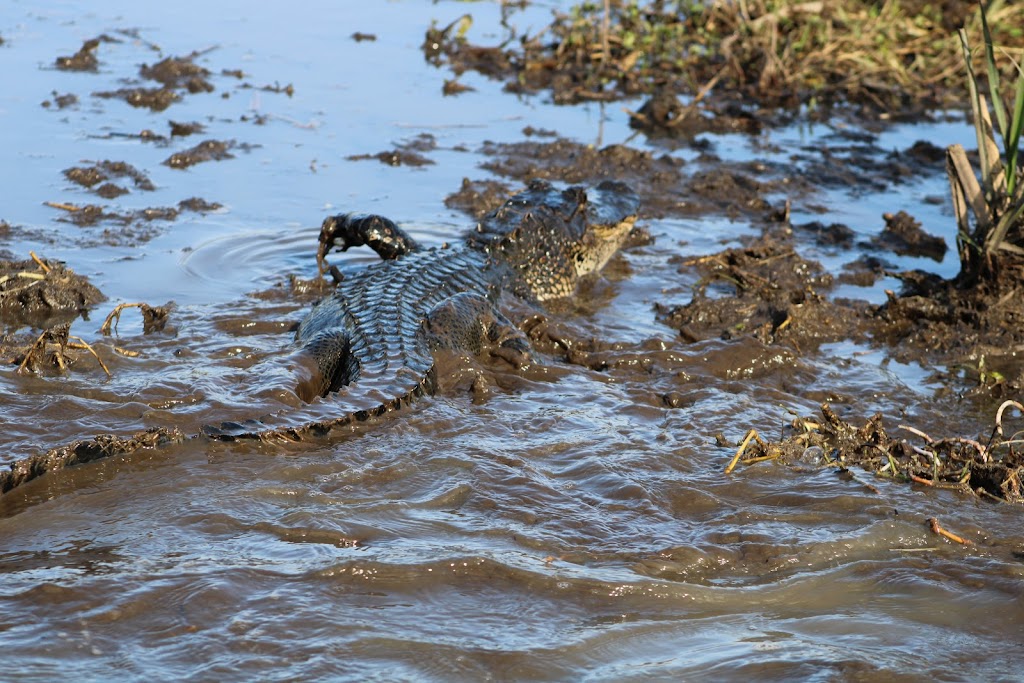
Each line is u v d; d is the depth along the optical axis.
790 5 49.69
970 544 18.53
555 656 15.15
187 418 22.20
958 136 45.12
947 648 15.76
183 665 14.53
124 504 18.84
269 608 15.80
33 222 32.72
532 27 56.94
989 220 29.77
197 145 40.03
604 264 33.28
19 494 19.12
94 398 23.05
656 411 23.94
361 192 36.97
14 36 52.09
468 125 44.28
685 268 33.03
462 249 30.70
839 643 15.76
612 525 18.84
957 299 30.00
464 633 15.58
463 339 26.27
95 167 37.09
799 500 19.86
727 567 17.83
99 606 15.70
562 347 27.81
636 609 16.50
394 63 51.72
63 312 27.81
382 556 17.12
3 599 15.81
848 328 29.42
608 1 51.88
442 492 19.56
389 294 26.94
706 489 20.27
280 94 46.56
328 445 21.33
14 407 22.27
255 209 35.16
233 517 18.42
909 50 51.31
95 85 45.84
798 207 37.81
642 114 45.66
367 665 14.70
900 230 35.50
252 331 27.72
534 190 34.06
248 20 58.19
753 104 48.25
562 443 21.83
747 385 25.55
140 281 29.80
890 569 17.78
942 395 25.81
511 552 17.66
